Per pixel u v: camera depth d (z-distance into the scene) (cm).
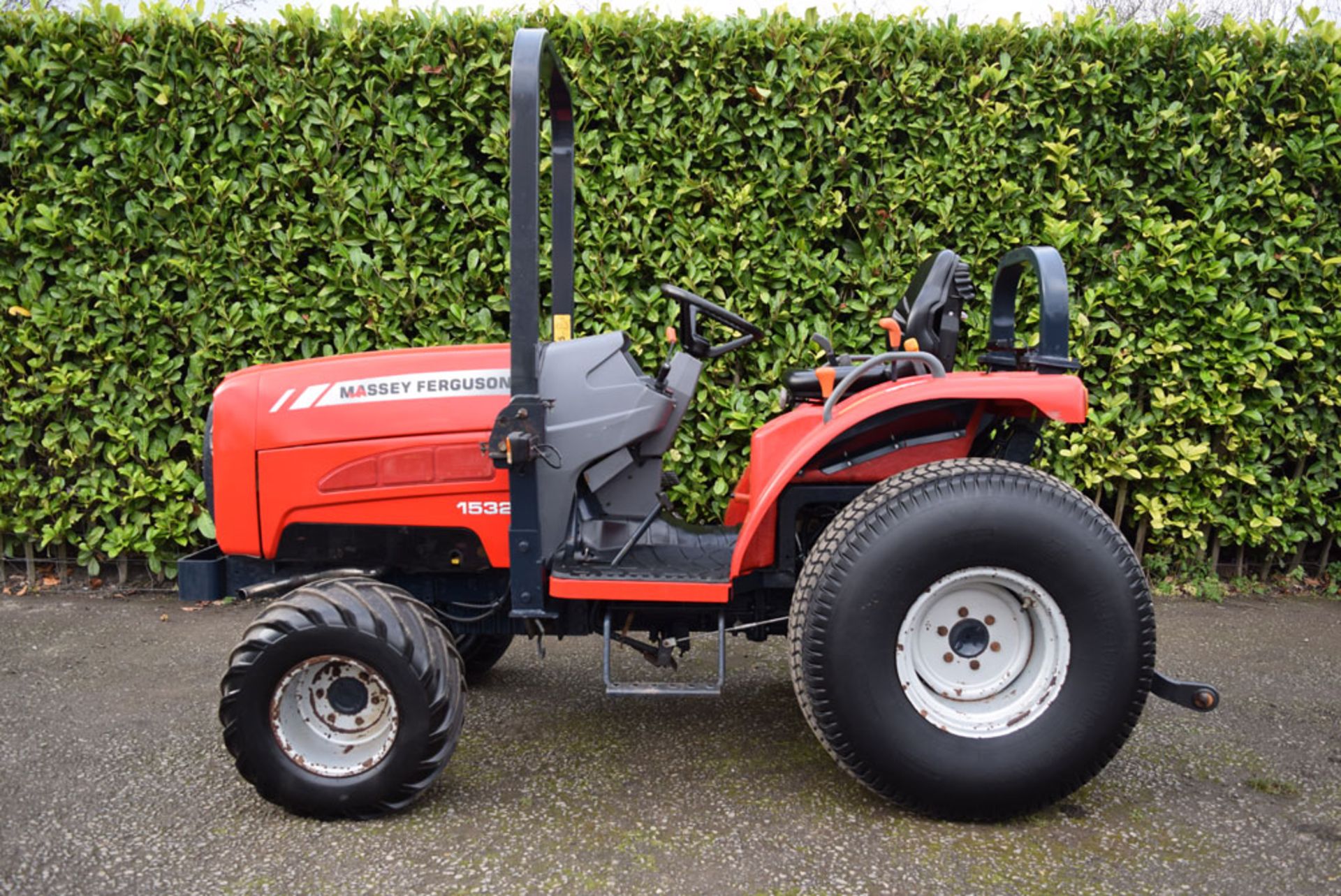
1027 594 241
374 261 441
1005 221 450
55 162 442
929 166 441
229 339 443
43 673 364
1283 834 242
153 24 430
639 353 448
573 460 270
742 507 311
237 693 243
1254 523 466
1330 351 457
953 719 242
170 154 438
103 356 448
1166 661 379
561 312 315
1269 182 446
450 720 247
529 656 387
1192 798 262
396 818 250
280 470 273
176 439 455
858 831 242
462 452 271
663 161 443
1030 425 282
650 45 436
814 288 445
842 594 237
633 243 444
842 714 238
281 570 286
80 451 453
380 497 273
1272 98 450
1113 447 460
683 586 255
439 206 452
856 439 278
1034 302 454
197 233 440
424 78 437
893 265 444
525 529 262
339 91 443
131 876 223
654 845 235
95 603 453
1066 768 239
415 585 285
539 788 267
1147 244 453
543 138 432
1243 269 458
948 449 279
